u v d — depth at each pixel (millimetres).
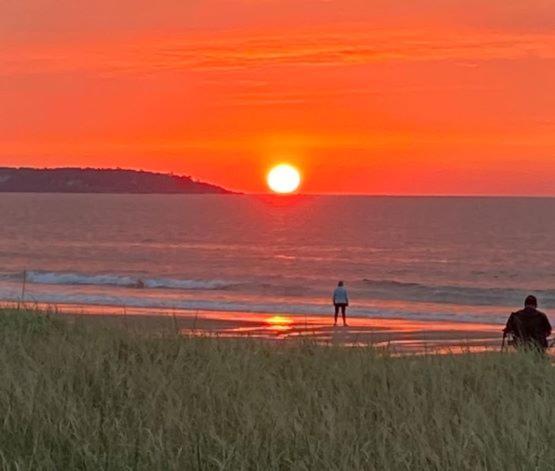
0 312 14258
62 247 109062
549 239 124625
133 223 168250
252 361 10875
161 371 9617
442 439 7344
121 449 6727
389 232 141750
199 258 96688
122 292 54781
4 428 7059
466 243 118125
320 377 10281
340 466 6566
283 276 76000
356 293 59094
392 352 14062
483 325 36531
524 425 7949
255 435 7043
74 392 8406
